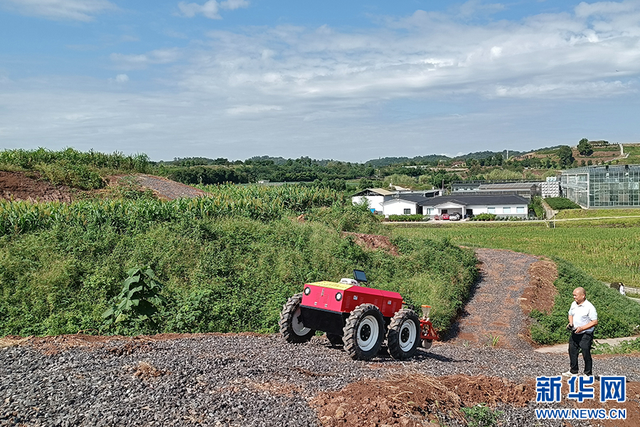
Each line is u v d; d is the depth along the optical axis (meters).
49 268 14.38
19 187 23.69
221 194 29.66
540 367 10.12
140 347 8.11
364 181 123.31
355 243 23.30
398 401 6.40
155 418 5.43
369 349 9.32
